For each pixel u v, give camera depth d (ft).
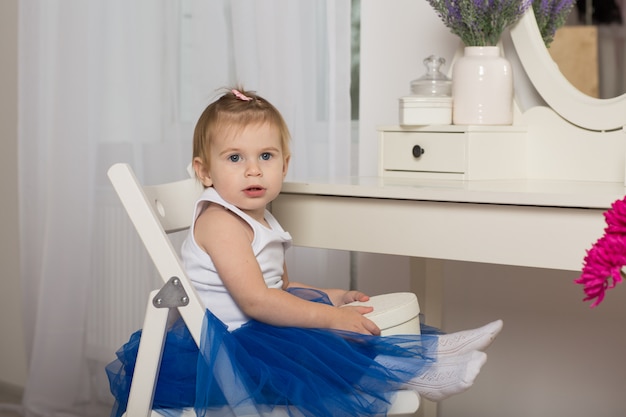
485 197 4.52
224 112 4.79
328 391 4.07
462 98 5.97
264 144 4.78
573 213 4.29
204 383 4.06
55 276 8.16
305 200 5.31
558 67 5.98
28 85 8.21
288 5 7.42
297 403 4.00
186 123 8.04
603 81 5.79
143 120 8.03
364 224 5.05
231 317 4.61
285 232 5.08
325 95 7.57
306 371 4.12
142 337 4.15
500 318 6.82
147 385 4.12
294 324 4.44
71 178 8.11
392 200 4.92
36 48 8.16
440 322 6.86
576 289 6.38
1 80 9.21
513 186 5.16
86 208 8.14
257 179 4.74
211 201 4.76
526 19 6.06
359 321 4.43
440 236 4.74
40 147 8.26
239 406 4.00
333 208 5.18
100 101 8.11
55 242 8.14
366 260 7.61
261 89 7.48
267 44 7.43
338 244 5.17
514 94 6.23
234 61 7.75
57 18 8.04
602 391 6.31
